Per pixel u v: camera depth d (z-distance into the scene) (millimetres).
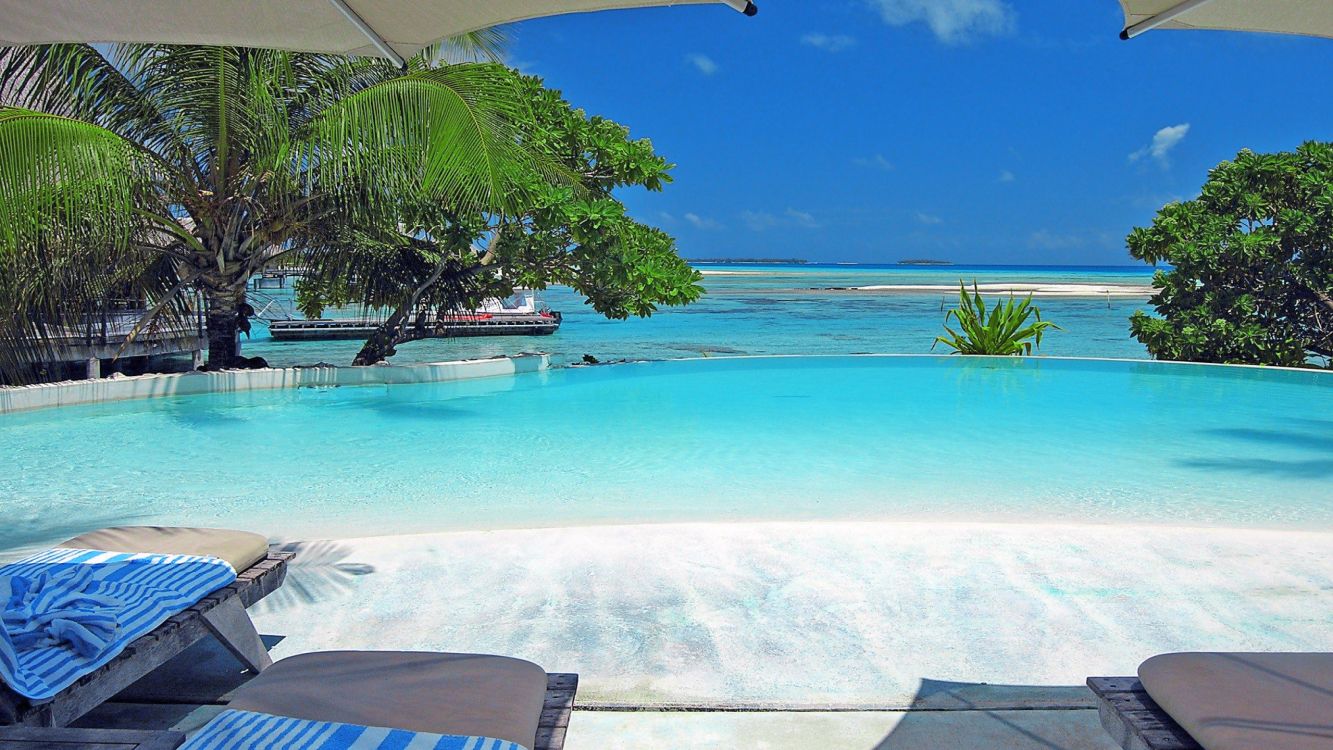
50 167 7879
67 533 4895
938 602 3289
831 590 3420
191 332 13406
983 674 2680
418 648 2885
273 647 2889
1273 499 5703
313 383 10570
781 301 45656
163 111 9805
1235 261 15508
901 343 23094
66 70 8977
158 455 7082
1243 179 16125
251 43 2725
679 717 2414
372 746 1461
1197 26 2240
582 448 7484
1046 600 3303
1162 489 6000
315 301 13055
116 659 1947
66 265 8781
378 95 9266
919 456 7168
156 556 2434
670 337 25609
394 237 11570
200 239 10508
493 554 3891
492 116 9352
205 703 2484
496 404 9930
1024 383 11656
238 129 9938
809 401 10227
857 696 2531
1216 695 1626
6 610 1972
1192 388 11203
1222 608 3211
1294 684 1662
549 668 2730
